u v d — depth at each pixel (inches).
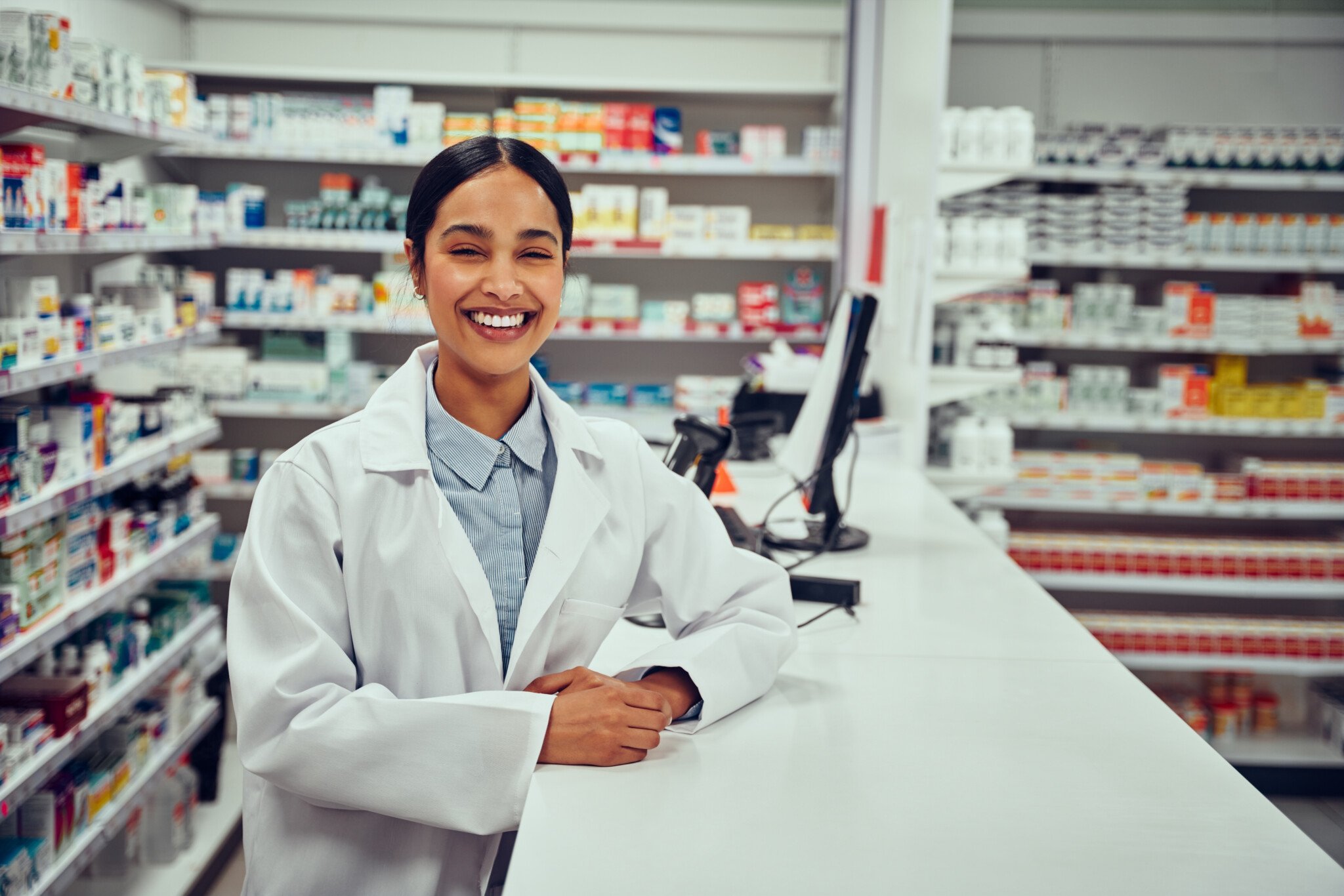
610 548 51.1
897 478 128.6
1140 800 44.5
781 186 209.3
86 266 149.7
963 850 39.9
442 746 42.7
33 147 93.2
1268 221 160.9
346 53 205.6
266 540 45.7
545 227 45.2
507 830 43.3
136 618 122.3
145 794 115.0
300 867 44.9
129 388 171.5
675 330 194.2
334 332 195.0
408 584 45.8
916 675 60.5
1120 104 180.4
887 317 155.5
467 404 48.3
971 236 132.2
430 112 187.2
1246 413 164.1
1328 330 160.6
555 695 46.7
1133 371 179.2
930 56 129.8
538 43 207.0
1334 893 37.3
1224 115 179.2
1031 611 74.7
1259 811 43.8
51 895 94.5
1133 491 163.6
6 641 90.7
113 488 117.2
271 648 44.6
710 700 50.2
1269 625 161.5
